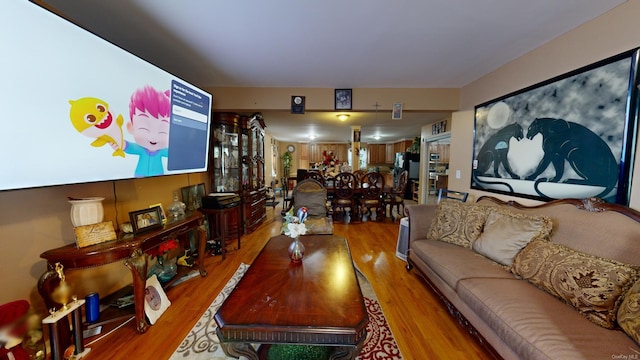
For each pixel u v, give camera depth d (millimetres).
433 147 6605
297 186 3969
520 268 1597
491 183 2682
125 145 1639
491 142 2686
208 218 3465
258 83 3199
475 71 2725
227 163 3824
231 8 1619
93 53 1395
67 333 1447
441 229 2367
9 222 1335
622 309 1063
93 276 1843
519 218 1864
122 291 2027
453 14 1677
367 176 4961
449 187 3498
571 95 1823
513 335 1146
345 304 1242
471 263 1809
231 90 3332
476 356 1474
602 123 1627
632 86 1469
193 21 1776
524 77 2268
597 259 1293
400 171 8000
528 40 2020
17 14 1046
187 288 2287
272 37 2006
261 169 4805
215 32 1931
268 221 4914
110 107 1518
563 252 1446
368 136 8328
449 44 2117
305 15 1693
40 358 1310
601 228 1478
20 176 1094
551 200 1960
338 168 6824
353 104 3350
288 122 5684
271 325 1086
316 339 1068
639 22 1439
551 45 2004
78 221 1501
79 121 1341
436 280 1964
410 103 3334
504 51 2229
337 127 6465
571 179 1822
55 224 1555
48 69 1179
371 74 2850
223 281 2426
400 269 2709
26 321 1146
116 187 2031
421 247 2268
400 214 5562
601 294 1153
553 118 1960
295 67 2645
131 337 1632
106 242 1575
